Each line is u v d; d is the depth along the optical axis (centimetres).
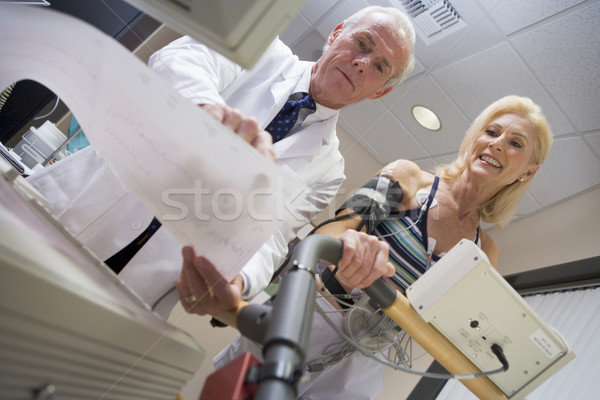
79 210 94
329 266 101
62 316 33
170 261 94
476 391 84
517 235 279
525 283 263
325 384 102
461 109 233
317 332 97
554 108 219
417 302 79
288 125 117
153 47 185
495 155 129
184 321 149
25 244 34
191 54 100
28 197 53
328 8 202
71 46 49
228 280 60
